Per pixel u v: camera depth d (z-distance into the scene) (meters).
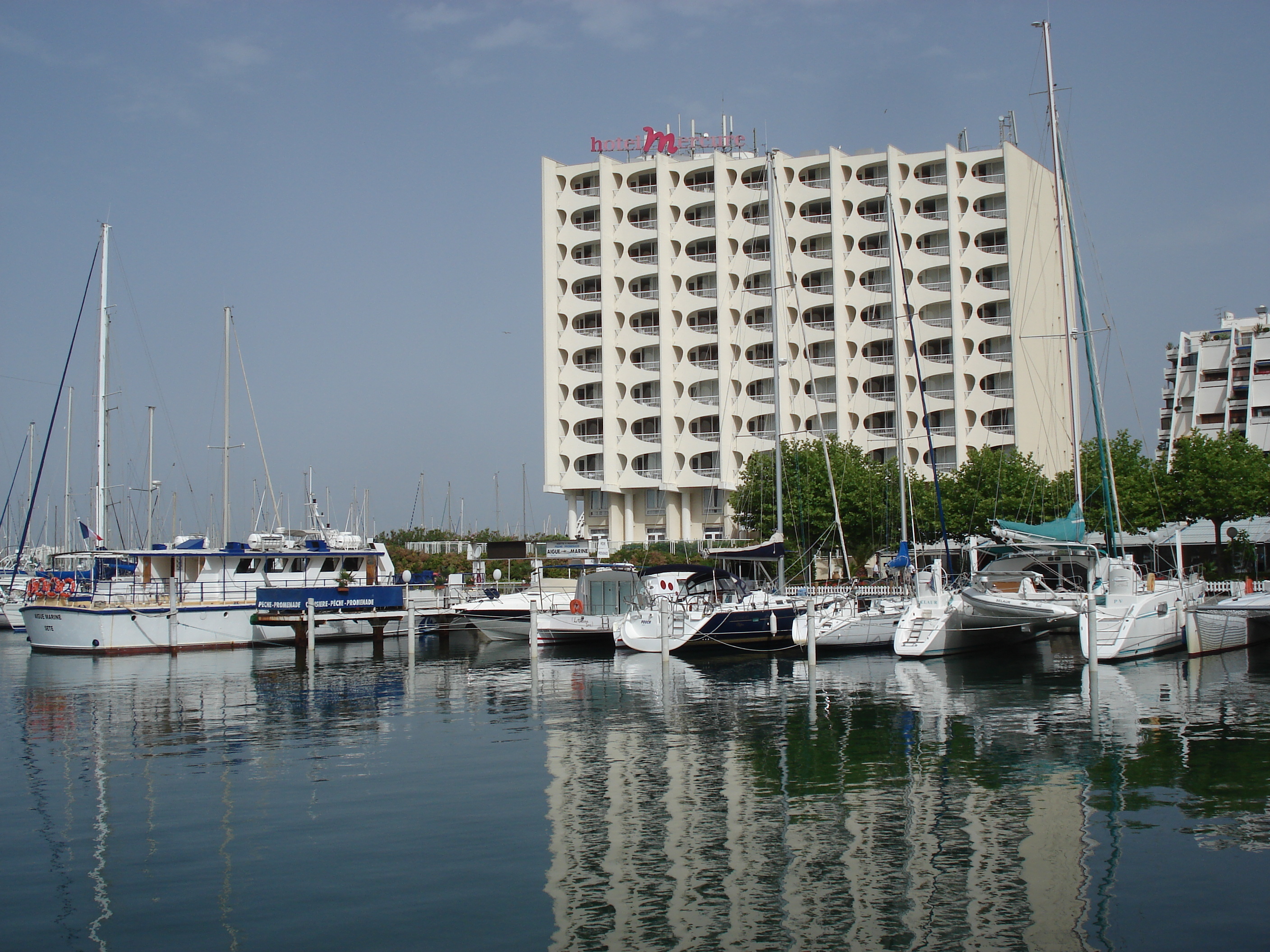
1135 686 27.88
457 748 20.80
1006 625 35.66
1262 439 102.25
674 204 98.19
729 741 21.17
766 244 96.62
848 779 17.84
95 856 14.12
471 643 45.19
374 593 42.78
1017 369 89.38
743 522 71.44
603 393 99.44
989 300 90.94
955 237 91.31
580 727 23.08
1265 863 13.30
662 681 30.97
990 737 21.23
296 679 32.16
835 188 94.19
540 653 39.66
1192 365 111.50
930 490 62.88
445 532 97.44
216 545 69.06
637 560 75.88
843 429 93.00
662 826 15.17
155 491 66.81
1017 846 14.12
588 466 102.25
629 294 99.50
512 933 11.42
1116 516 37.69
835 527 64.94
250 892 12.72
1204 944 10.97
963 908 11.99
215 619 40.94
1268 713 23.30
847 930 11.42
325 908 12.20
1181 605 34.88
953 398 91.44
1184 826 14.88
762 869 13.35
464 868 13.48
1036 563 36.09
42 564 64.12
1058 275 96.56
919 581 36.69
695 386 99.00
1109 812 15.59
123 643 39.12
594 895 12.49
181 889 12.88
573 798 16.75
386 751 20.56
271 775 18.58
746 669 33.78
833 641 36.78
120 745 21.45
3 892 12.84
